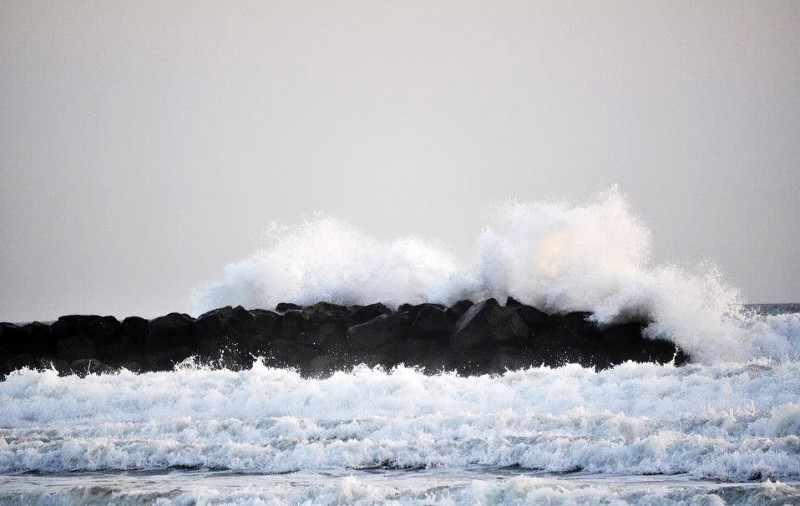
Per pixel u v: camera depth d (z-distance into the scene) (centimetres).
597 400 6000
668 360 7994
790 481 4231
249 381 6850
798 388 5847
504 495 4075
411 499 4122
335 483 4338
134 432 5669
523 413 5922
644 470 4556
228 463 5050
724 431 4941
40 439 5519
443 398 6309
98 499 4344
